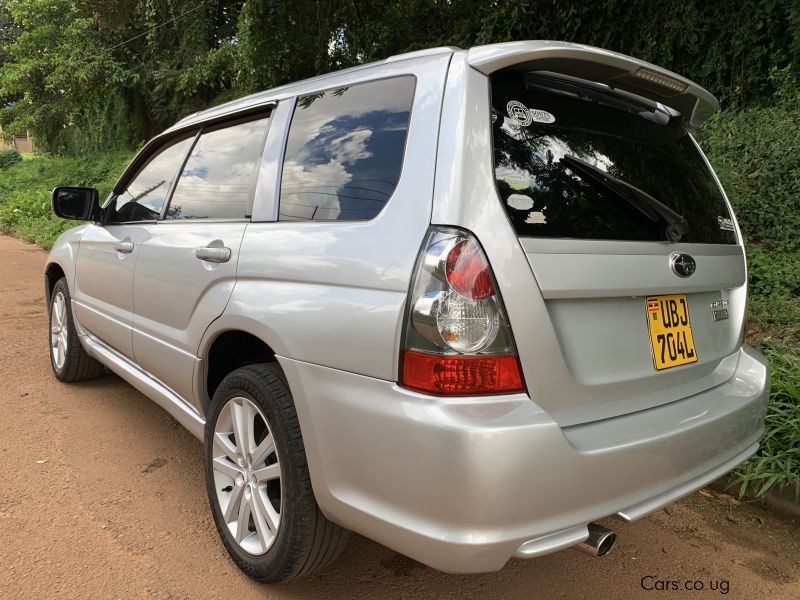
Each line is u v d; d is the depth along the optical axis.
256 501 2.14
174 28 17.05
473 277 1.58
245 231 2.32
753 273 5.15
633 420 1.84
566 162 1.85
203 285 2.45
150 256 2.91
